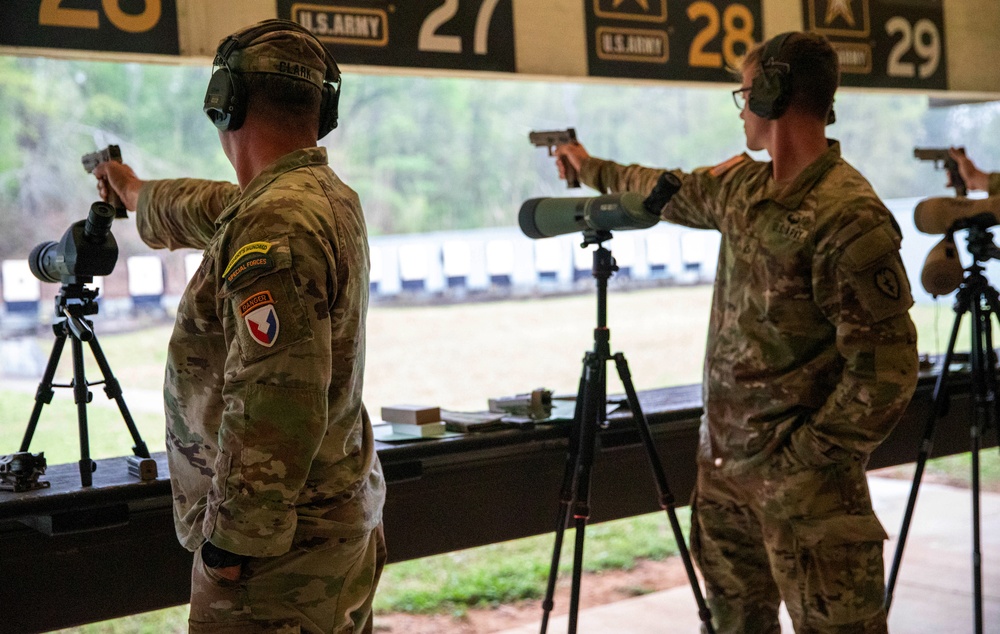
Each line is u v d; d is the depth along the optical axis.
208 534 1.21
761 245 1.86
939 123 16.91
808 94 1.85
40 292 10.54
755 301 1.87
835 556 1.79
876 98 18.50
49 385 1.83
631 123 19.80
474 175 18.95
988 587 3.50
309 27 2.57
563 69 3.00
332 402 1.31
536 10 2.95
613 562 4.11
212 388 1.32
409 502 2.20
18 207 13.59
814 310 1.81
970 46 3.80
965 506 4.73
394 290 12.69
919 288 10.36
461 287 12.95
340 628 1.36
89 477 1.79
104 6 2.30
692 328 11.60
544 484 2.42
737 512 1.98
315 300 1.22
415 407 2.24
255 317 1.19
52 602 1.82
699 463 2.05
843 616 1.79
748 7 3.33
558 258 13.31
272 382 1.18
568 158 2.55
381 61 2.69
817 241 1.77
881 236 1.72
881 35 3.58
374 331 11.46
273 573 1.27
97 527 1.79
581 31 3.03
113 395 1.84
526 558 4.20
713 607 2.07
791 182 1.85
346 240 1.32
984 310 2.68
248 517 1.17
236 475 1.18
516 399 2.43
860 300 1.71
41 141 13.85
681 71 3.23
